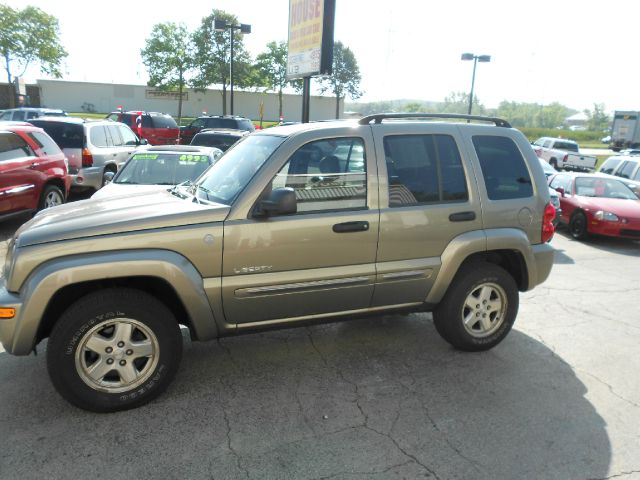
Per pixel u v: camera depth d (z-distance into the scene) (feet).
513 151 14.44
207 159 25.73
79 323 10.36
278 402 11.57
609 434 10.68
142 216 11.02
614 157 49.24
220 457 9.59
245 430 10.46
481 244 13.61
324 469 9.32
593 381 13.05
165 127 70.85
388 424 10.81
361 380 12.72
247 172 12.11
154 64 121.80
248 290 11.55
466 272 13.91
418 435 10.44
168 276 10.76
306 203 12.01
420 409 11.44
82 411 10.94
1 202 25.00
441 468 9.44
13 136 26.50
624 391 12.56
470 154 13.75
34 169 27.09
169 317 11.12
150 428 10.43
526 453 9.95
